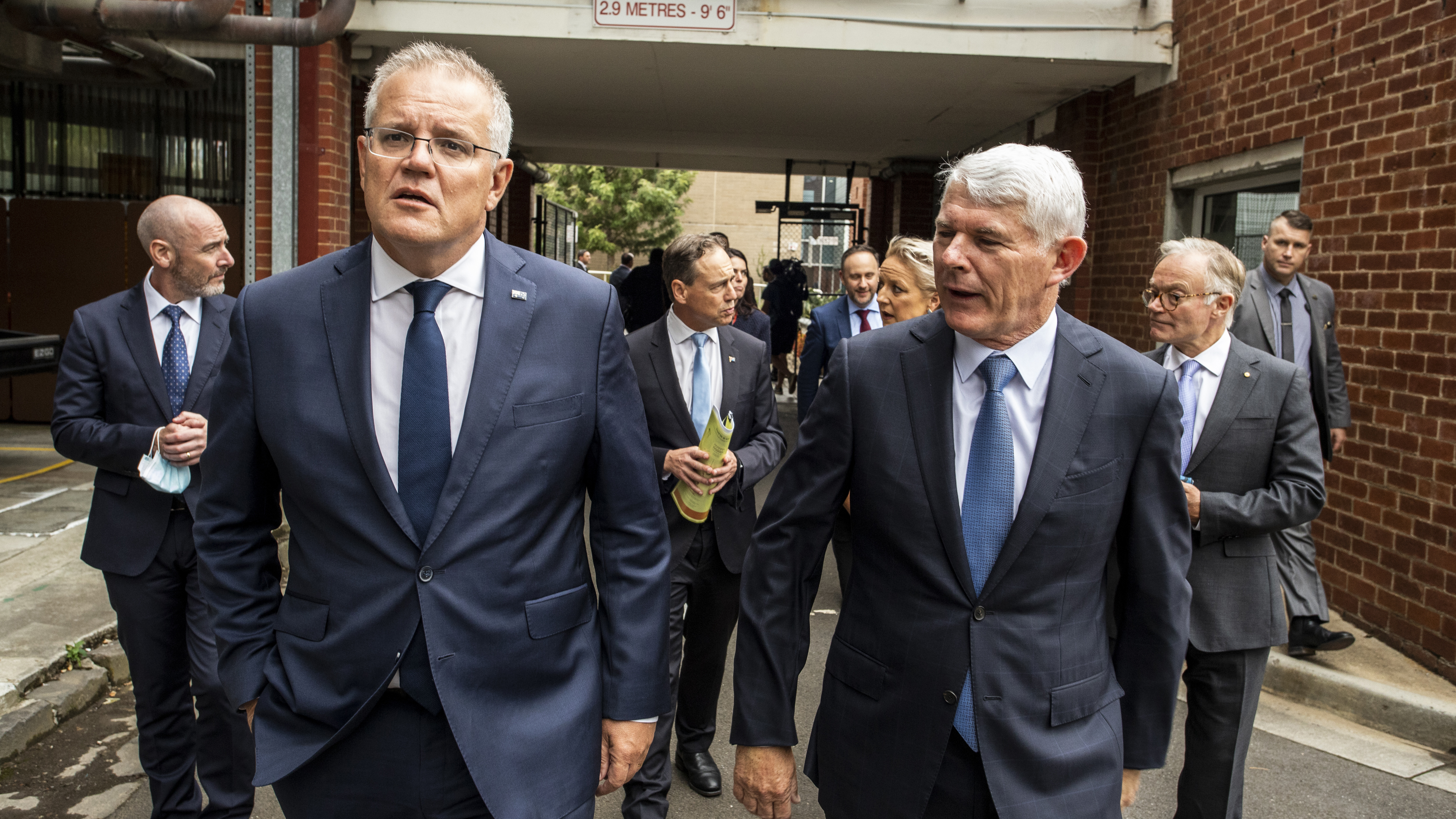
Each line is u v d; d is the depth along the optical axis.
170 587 3.12
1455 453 4.49
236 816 3.11
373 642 1.79
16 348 7.41
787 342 11.53
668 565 2.09
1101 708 1.95
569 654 1.94
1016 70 7.95
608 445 1.98
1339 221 5.38
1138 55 7.38
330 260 1.92
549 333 1.91
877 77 8.51
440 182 1.76
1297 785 3.72
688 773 3.69
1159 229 7.58
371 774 1.82
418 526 1.81
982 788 1.89
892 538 1.94
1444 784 3.75
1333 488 5.40
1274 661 4.64
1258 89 6.20
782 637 2.09
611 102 10.31
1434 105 4.66
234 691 1.90
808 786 3.71
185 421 2.94
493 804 1.78
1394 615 4.88
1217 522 2.75
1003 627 1.87
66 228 9.77
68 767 3.69
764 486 8.98
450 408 1.85
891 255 3.70
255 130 7.44
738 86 9.26
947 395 1.93
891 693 1.93
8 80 7.50
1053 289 1.88
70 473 7.95
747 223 35.41
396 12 7.27
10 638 4.43
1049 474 1.86
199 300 3.26
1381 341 5.02
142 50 6.12
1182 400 3.02
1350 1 5.28
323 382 1.83
